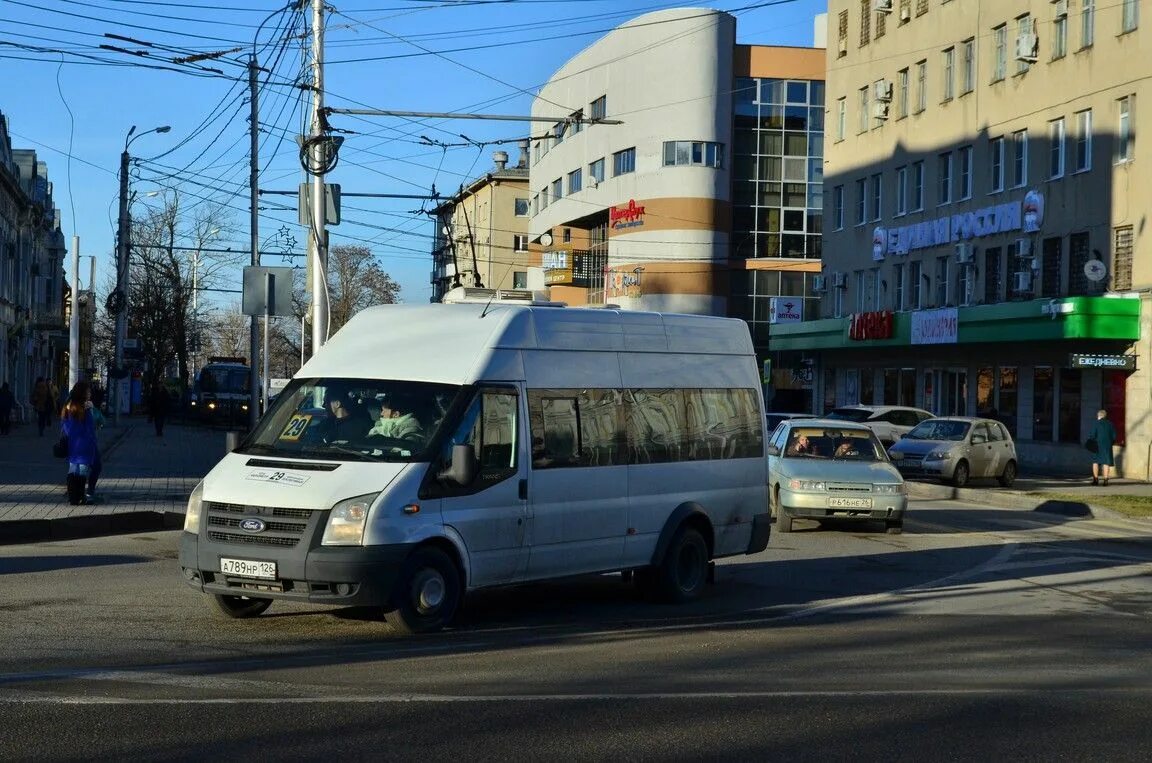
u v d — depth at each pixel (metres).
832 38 53.28
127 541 16.11
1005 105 40.50
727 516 12.82
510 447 10.50
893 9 48.09
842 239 52.28
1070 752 6.65
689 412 12.47
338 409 10.27
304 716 6.95
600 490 11.29
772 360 64.69
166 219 73.19
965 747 6.69
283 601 10.90
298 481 9.51
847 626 10.91
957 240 43.00
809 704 7.63
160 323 72.50
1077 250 36.66
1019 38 38.94
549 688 7.91
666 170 63.94
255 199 38.28
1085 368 36.03
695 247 63.81
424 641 9.56
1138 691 8.28
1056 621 11.47
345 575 9.23
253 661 8.59
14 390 55.19
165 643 9.22
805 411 63.56
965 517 23.05
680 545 12.11
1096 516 23.97
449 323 10.85
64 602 11.02
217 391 59.62
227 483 9.70
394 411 10.14
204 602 11.14
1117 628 11.13
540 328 11.01
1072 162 36.84
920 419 37.69
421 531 9.61
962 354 43.47
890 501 18.75
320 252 24.59
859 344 47.69
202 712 6.99
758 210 65.44
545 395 10.88
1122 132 34.72
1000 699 7.91
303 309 71.94
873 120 49.66
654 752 6.43
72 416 18.61
